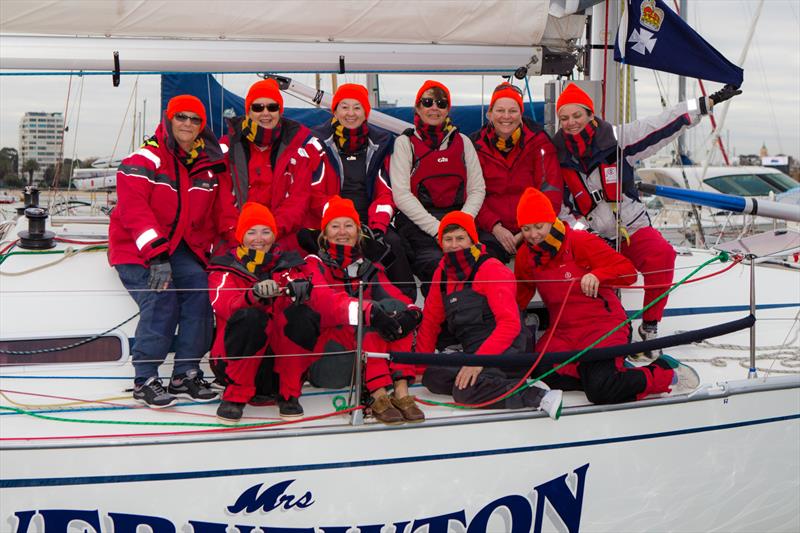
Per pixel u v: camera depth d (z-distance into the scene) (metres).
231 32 3.72
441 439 2.98
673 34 3.75
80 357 3.46
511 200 4.00
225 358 2.98
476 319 3.30
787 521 3.52
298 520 2.91
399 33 3.89
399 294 3.38
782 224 9.60
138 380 3.18
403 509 2.99
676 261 4.93
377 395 3.03
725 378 3.55
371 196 3.90
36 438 2.77
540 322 3.97
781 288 4.55
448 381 3.24
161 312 3.27
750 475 3.39
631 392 3.16
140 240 3.24
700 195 3.88
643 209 3.97
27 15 3.48
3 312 3.49
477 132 4.07
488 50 4.07
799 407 3.40
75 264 3.74
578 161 3.90
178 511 2.82
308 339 3.04
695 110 3.82
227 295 3.12
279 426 2.92
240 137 3.62
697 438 3.28
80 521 2.77
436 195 3.88
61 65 3.62
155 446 2.77
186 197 3.45
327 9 3.74
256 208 3.19
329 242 3.26
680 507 3.32
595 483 3.18
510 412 3.06
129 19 3.58
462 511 3.04
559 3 4.04
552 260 3.48
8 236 4.10
